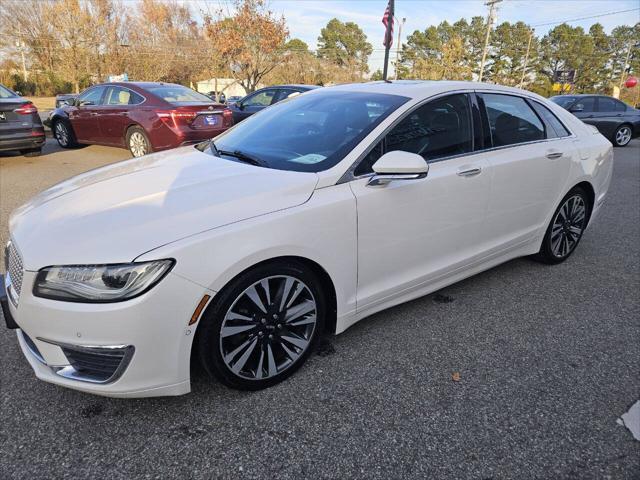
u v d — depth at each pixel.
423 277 3.03
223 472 1.97
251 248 2.17
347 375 2.59
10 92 8.53
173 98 8.48
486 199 3.24
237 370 2.34
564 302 3.49
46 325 2.03
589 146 4.05
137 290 1.96
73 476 1.95
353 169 2.59
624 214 5.99
